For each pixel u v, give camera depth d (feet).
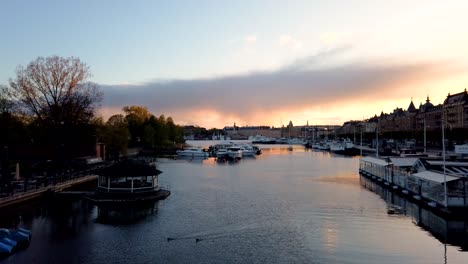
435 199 197.77
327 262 126.93
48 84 323.78
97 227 167.73
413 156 321.11
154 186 239.09
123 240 149.59
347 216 188.55
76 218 182.91
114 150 465.06
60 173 284.20
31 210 198.39
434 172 214.28
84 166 346.33
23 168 313.32
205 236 155.43
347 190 269.23
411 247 141.59
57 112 318.45
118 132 465.47
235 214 192.75
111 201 216.74
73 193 238.07
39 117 322.55
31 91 320.50
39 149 353.72
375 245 143.84
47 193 226.17
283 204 218.18
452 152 462.60
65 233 158.30
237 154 597.11
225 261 127.54
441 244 144.77
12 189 205.26
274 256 132.26
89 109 343.46
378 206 211.82
